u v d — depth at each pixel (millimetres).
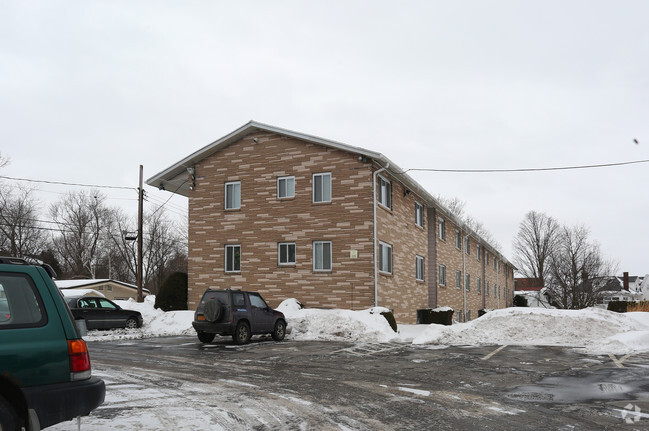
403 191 26500
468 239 41812
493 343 16406
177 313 23594
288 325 19438
